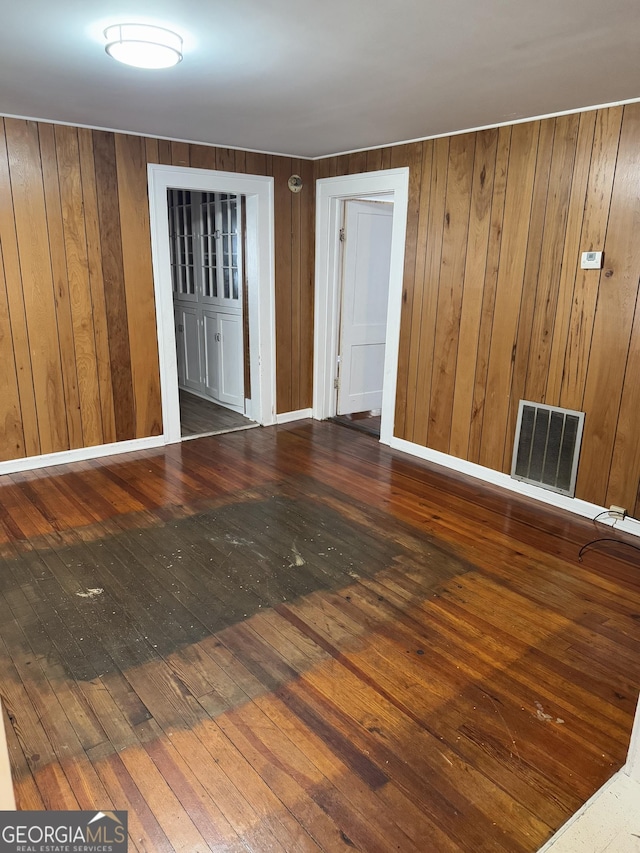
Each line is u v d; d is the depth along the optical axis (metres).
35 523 3.38
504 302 3.83
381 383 5.95
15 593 2.68
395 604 2.66
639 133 3.03
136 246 4.28
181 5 1.97
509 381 3.89
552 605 2.68
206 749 1.86
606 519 3.49
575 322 3.47
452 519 3.54
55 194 3.86
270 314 5.13
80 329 4.16
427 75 2.69
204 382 6.23
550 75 2.68
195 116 3.55
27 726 1.94
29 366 4.01
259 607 2.61
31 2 1.95
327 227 5.16
